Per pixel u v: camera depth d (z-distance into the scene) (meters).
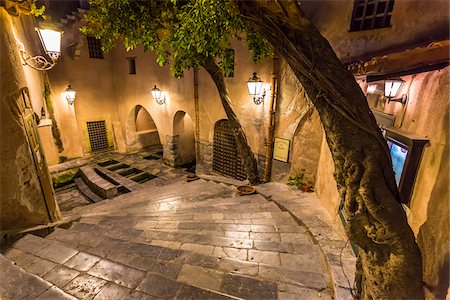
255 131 7.03
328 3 4.31
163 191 7.15
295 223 4.02
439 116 1.74
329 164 4.45
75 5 10.65
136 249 2.87
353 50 3.98
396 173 2.09
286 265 2.78
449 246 1.45
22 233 3.10
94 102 11.49
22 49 3.83
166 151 10.94
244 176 8.32
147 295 1.98
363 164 1.51
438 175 1.62
